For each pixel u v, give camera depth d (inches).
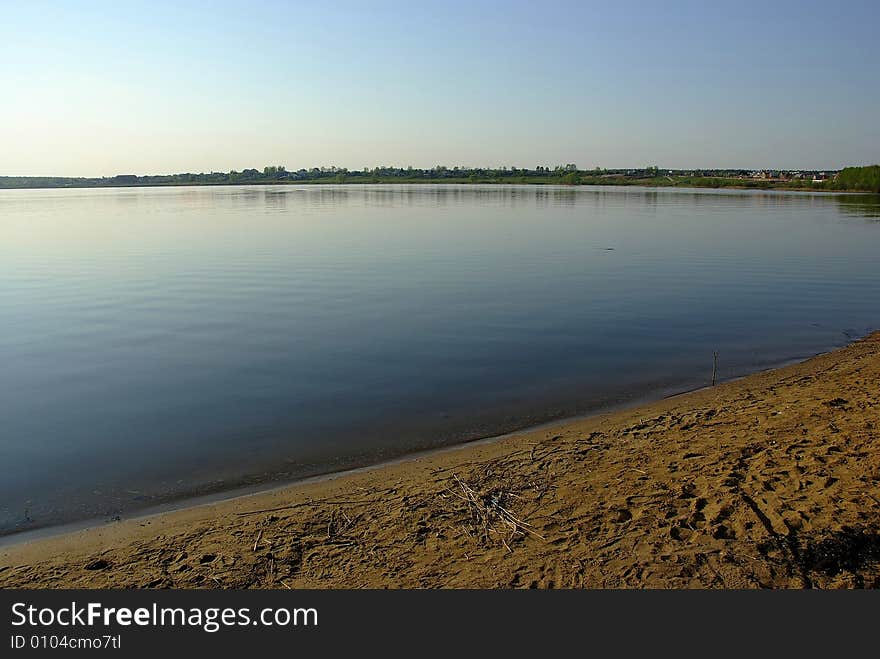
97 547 271.7
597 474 312.2
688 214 2255.2
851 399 389.7
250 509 301.3
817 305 787.4
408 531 269.0
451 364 547.5
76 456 376.2
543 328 671.8
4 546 278.2
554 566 236.4
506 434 397.1
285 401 462.3
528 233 1628.9
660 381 503.2
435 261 1154.7
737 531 246.2
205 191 5600.4
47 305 796.6
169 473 352.8
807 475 283.4
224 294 859.4
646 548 241.8
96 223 1977.1
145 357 571.2
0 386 497.4
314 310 757.9
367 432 406.3
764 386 466.9
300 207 2726.4
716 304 792.9
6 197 4458.7
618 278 979.3
